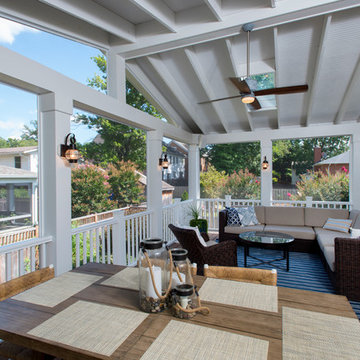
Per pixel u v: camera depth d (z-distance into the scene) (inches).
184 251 54.2
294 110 228.4
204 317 47.3
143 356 37.1
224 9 132.7
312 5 118.0
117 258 148.7
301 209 215.8
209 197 335.0
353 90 187.5
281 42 160.7
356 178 226.7
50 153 109.0
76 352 38.4
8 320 47.0
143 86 201.6
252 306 51.3
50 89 104.7
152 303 49.1
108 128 199.5
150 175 194.9
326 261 146.1
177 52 176.9
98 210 183.2
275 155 350.0
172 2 133.8
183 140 251.1
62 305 52.3
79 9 117.3
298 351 37.9
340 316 47.6
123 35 140.9
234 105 232.4
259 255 193.0
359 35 149.7
